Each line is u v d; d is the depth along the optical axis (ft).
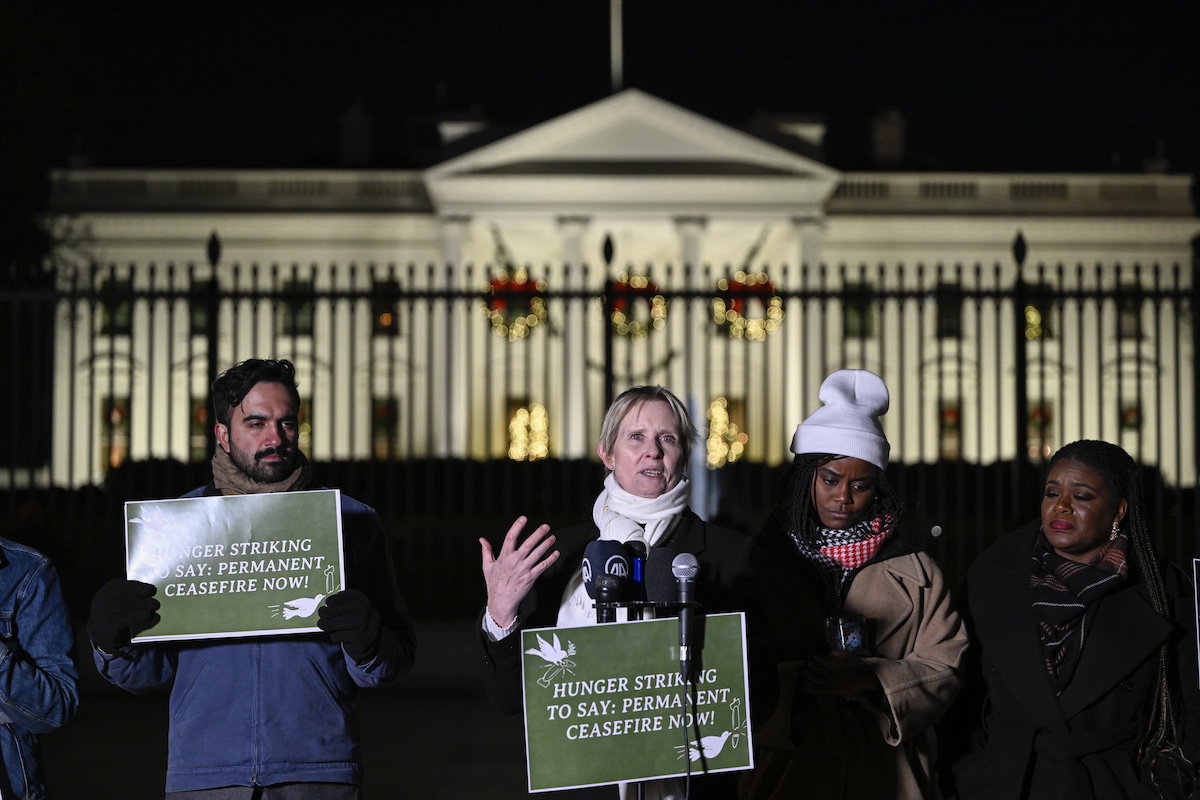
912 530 57.26
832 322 115.34
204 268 126.31
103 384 109.81
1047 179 129.59
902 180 130.62
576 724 9.89
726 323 54.54
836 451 11.34
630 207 122.01
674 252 133.18
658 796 10.41
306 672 10.87
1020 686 10.92
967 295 32.63
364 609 10.30
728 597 10.73
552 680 9.90
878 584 11.34
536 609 10.87
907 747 11.25
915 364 115.14
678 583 9.95
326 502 10.77
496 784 23.17
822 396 11.93
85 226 112.47
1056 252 127.13
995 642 11.17
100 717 29.40
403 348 119.14
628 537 10.53
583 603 10.75
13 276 33.63
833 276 127.85
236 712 10.70
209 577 10.56
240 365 11.27
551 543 10.19
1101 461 11.15
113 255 125.59
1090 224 126.82
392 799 22.09
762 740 10.63
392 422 36.42
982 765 11.22
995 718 11.22
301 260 127.75
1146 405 109.60
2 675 10.05
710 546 10.95
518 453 116.88
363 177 131.34
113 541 33.53
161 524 10.61
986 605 11.44
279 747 10.64
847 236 128.47
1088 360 110.22
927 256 127.75
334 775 10.75
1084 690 10.78
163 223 125.90
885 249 128.16
